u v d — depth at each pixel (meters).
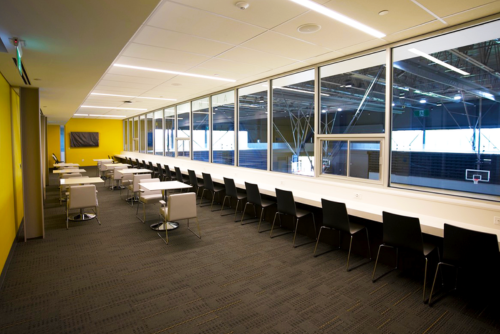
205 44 3.56
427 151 3.74
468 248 2.32
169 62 4.35
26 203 4.21
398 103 3.68
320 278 3.07
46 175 9.54
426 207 3.22
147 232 4.59
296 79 5.00
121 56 4.05
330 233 4.07
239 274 3.15
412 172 3.75
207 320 2.32
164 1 2.45
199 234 4.42
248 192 4.82
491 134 3.09
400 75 3.66
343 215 3.28
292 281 2.99
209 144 7.55
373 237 3.57
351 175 4.12
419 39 3.29
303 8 2.59
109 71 4.88
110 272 3.18
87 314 2.39
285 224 4.84
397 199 3.48
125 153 15.04
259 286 2.89
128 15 2.01
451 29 3.02
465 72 3.27
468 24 2.90
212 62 4.37
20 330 2.17
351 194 3.98
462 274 2.85
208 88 6.49
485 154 3.15
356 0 2.43
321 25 2.98
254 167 6.23
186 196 4.08
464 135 3.37
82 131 15.15
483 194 3.03
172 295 2.71
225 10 2.62
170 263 3.42
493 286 2.67
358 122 4.11
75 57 2.96
